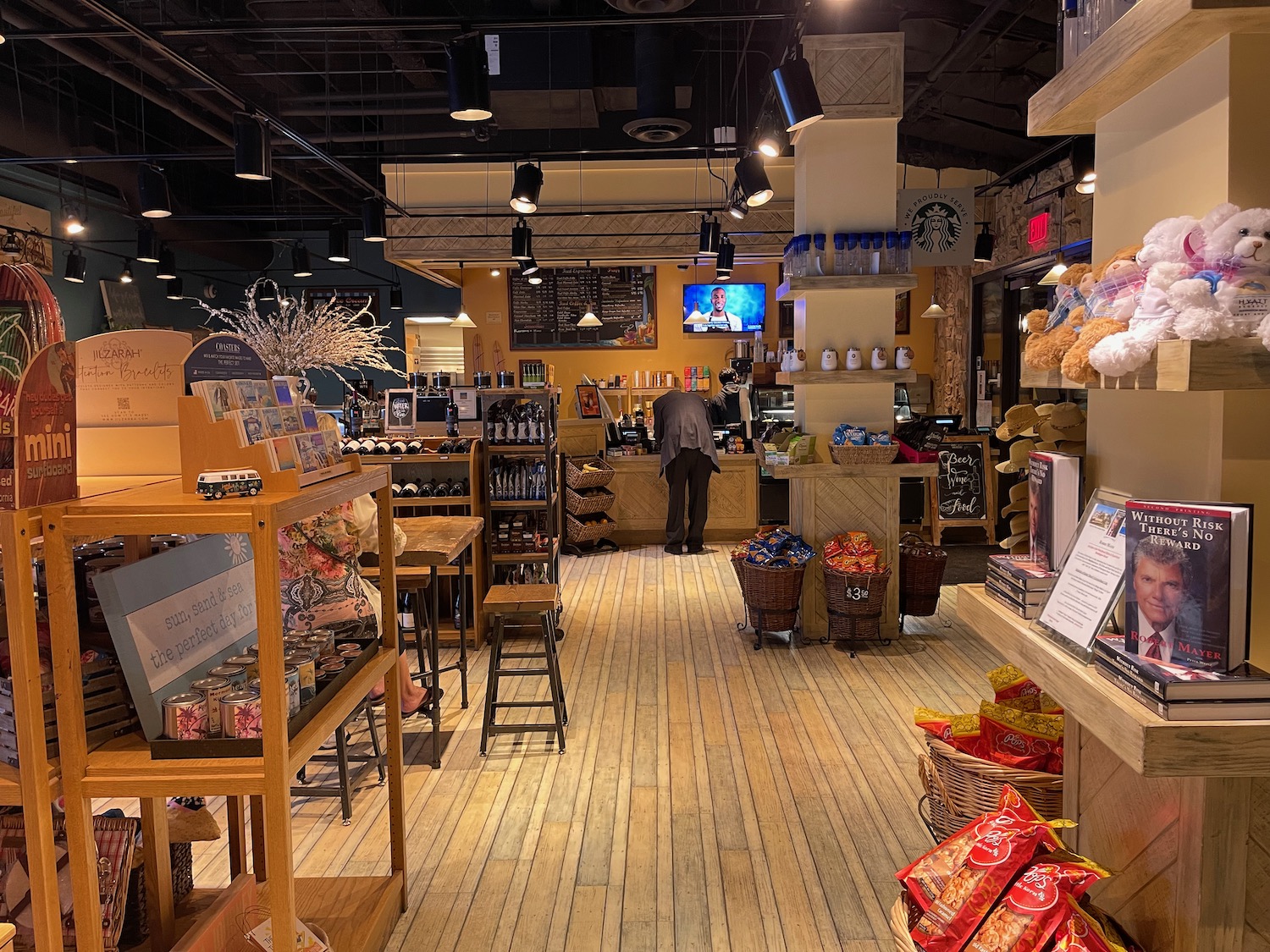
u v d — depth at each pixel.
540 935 2.62
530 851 3.11
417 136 8.92
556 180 10.16
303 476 2.04
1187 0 1.40
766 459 6.09
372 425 7.24
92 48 7.63
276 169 9.95
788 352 5.84
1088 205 8.55
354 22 4.81
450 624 5.83
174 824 2.24
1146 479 1.87
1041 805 2.41
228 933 2.02
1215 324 1.29
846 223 5.55
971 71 7.77
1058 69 2.04
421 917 2.72
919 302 12.98
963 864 1.89
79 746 1.76
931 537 9.09
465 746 4.08
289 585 2.96
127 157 7.81
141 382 2.19
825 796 3.49
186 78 7.34
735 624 6.16
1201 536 1.41
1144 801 1.77
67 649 1.73
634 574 7.88
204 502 1.79
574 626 6.18
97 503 1.78
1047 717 2.66
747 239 10.30
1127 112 1.96
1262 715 1.35
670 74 6.88
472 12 7.39
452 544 4.07
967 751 2.74
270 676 1.76
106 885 1.98
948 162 9.92
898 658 5.32
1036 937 1.66
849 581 5.23
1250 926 1.55
